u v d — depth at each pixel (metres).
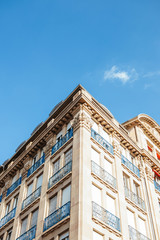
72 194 17.17
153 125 34.41
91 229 15.77
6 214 25.45
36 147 26.14
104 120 23.84
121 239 17.84
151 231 21.88
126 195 21.84
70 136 21.72
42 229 18.27
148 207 23.58
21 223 21.95
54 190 19.64
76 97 23.20
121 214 19.36
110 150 23.02
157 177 28.88
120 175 22.09
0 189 30.30
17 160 28.19
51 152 23.34
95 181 18.78
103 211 17.69
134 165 25.73
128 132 29.14
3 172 30.30
